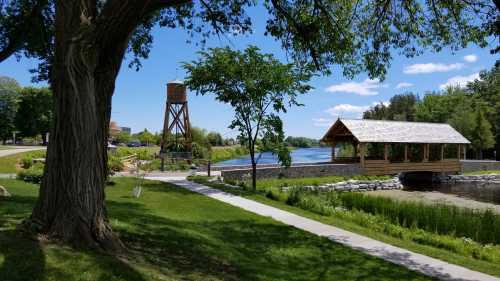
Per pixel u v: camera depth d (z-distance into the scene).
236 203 16.17
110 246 6.30
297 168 31.64
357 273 8.05
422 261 9.09
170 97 37.31
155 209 13.14
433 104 68.06
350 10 11.70
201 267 6.84
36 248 5.42
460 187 35.62
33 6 11.96
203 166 35.25
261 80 21.91
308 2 11.08
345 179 32.03
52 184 6.18
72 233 6.00
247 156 71.12
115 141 81.12
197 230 10.10
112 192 17.41
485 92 74.69
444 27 11.20
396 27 11.50
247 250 9.05
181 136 41.72
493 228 13.39
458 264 8.93
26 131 68.56
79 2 6.38
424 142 37.75
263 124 22.70
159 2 7.11
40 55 13.06
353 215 15.14
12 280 4.65
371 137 35.34
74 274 5.04
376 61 12.02
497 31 8.76
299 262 8.60
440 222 14.33
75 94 6.23
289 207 15.88
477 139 56.94
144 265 6.01
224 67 21.73
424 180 40.88
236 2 11.49
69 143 6.20
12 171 24.84
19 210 9.19
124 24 6.48
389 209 16.86
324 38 11.22
